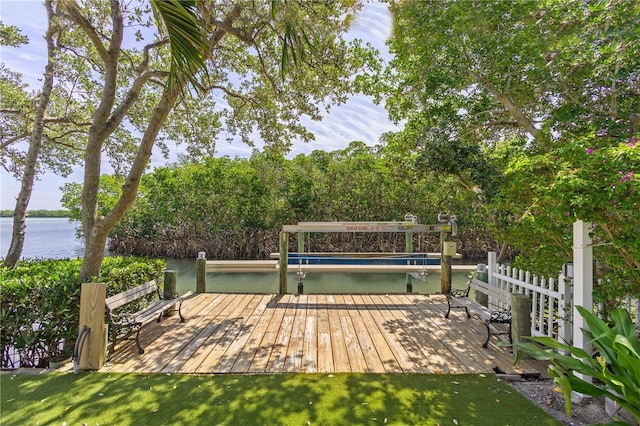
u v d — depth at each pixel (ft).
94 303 9.70
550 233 10.03
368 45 18.83
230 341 11.80
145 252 49.01
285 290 19.10
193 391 8.27
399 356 10.57
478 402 7.86
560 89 14.19
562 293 10.31
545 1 12.05
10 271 13.08
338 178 46.83
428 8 13.32
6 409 7.44
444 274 19.26
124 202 12.51
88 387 8.46
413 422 7.02
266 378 8.98
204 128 21.63
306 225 19.26
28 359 10.16
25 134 21.48
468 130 18.04
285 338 12.11
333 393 8.20
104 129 13.00
